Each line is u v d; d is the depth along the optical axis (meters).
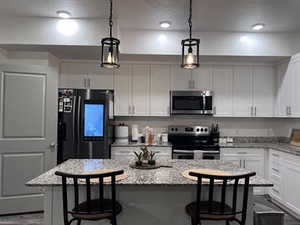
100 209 1.61
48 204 1.83
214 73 3.99
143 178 1.80
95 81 3.94
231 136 4.27
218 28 3.37
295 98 3.45
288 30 3.43
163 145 3.69
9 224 2.82
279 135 4.25
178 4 2.67
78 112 3.45
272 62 3.94
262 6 2.70
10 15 2.98
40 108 3.25
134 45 3.46
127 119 4.28
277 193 3.44
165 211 1.89
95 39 3.06
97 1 2.61
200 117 4.27
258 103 4.00
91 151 3.45
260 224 2.09
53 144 3.30
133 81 3.97
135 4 2.67
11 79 3.12
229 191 1.88
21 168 3.14
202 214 1.63
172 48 3.47
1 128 3.07
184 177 1.83
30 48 3.21
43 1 2.62
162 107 3.98
